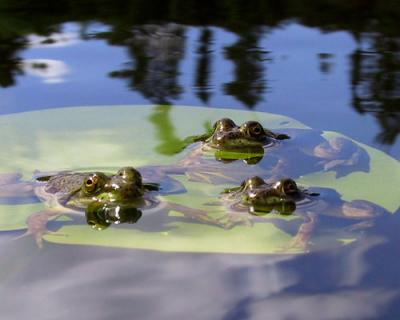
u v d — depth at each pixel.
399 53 21.19
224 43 22.59
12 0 27.89
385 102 17.17
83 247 10.05
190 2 28.48
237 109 16.59
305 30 24.16
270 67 19.94
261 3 28.39
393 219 11.04
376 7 27.64
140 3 28.20
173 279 9.05
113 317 8.20
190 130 15.07
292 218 11.24
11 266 9.45
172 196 12.10
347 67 19.91
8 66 19.91
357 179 12.77
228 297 8.65
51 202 11.66
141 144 14.02
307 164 13.78
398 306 8.45
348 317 8.21
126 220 11.12
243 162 14.07
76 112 15.69
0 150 13.44
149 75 19.22
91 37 23.11
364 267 9.48
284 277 9.20
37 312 8.30
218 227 10.85
